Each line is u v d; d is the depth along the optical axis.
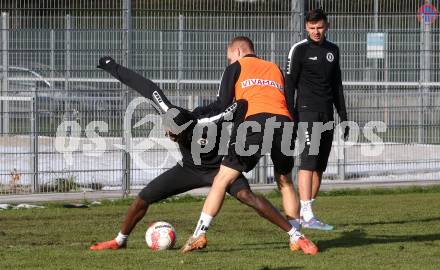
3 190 35.84
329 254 21.19
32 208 32.31
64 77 36.91
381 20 39.66
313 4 39.44
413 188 38.97
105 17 36.78
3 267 19.30
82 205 33.31
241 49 21.91
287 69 26.77
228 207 32.53
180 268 19.05
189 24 37.91
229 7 38.09
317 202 34.66
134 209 21.45
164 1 38.09
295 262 19.92
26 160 37.59
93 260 20.17
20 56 36.91
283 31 38.19
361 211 31.47
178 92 37.22
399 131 40.28
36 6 36.41
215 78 37.97
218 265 19.42
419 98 40.12
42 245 23.16
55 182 36.25
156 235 21.83
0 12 37.91
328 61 26.66
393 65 39.72
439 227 27.02
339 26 39.53
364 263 19.84
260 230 26.11
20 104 37.22
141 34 37.28
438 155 40.53
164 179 21.17
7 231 26.11
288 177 22.22
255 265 19.45
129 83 21.12
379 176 41.09
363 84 39.50
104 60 21.27
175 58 37.66
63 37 36.88
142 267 19.17
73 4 36.56
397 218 29.38
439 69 39.94
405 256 20.95
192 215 30.23
